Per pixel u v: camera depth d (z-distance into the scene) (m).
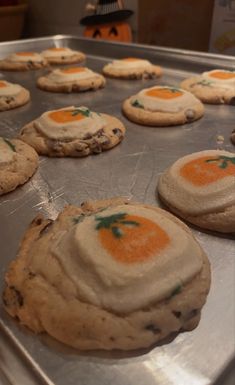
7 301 0.11
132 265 0.10
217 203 0.14
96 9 0.37
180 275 0.11
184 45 0.34
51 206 0.16
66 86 0.27
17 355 0.10
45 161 0.19
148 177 0.18
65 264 0.11
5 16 0.42
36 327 0.10
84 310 0.10
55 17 0.46
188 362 0.10
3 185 0.17
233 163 0.16
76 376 0.09
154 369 0.09
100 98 0.27
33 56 0.33
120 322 0.10
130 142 0.21
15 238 0.14
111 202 0.14
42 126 0.20
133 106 0.24
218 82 0.26
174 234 0.11
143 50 0.32
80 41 0.37
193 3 0.32
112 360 0.10
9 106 0.25
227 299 0.11
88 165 0.19
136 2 0.36
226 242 0.14
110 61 0.34
